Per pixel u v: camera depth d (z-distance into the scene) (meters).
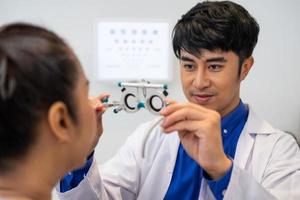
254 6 1.36
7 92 0.37
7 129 0.38
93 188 0.78
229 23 0.70
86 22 1.35
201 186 0.80
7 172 0.41
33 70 0.38
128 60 1.36
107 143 1.44
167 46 1.35
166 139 0.91
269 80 1.40
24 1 1.33
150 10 1.35
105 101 0.72
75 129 0.44
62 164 0.45
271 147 0.82
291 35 1.37
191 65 0.75
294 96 1.40
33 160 0.41
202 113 0.62
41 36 0.41
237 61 0.74
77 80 0.43
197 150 0.65
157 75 1.37
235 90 0.78
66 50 0.42
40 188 0.42
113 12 1.35
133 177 0.91
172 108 0.62
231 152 0.83
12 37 0.39
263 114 1.42
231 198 0.65
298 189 0.72
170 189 0.85
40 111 0.39
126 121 1.43
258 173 0.78
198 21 0.72
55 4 1.34
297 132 1.41
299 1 1.35
